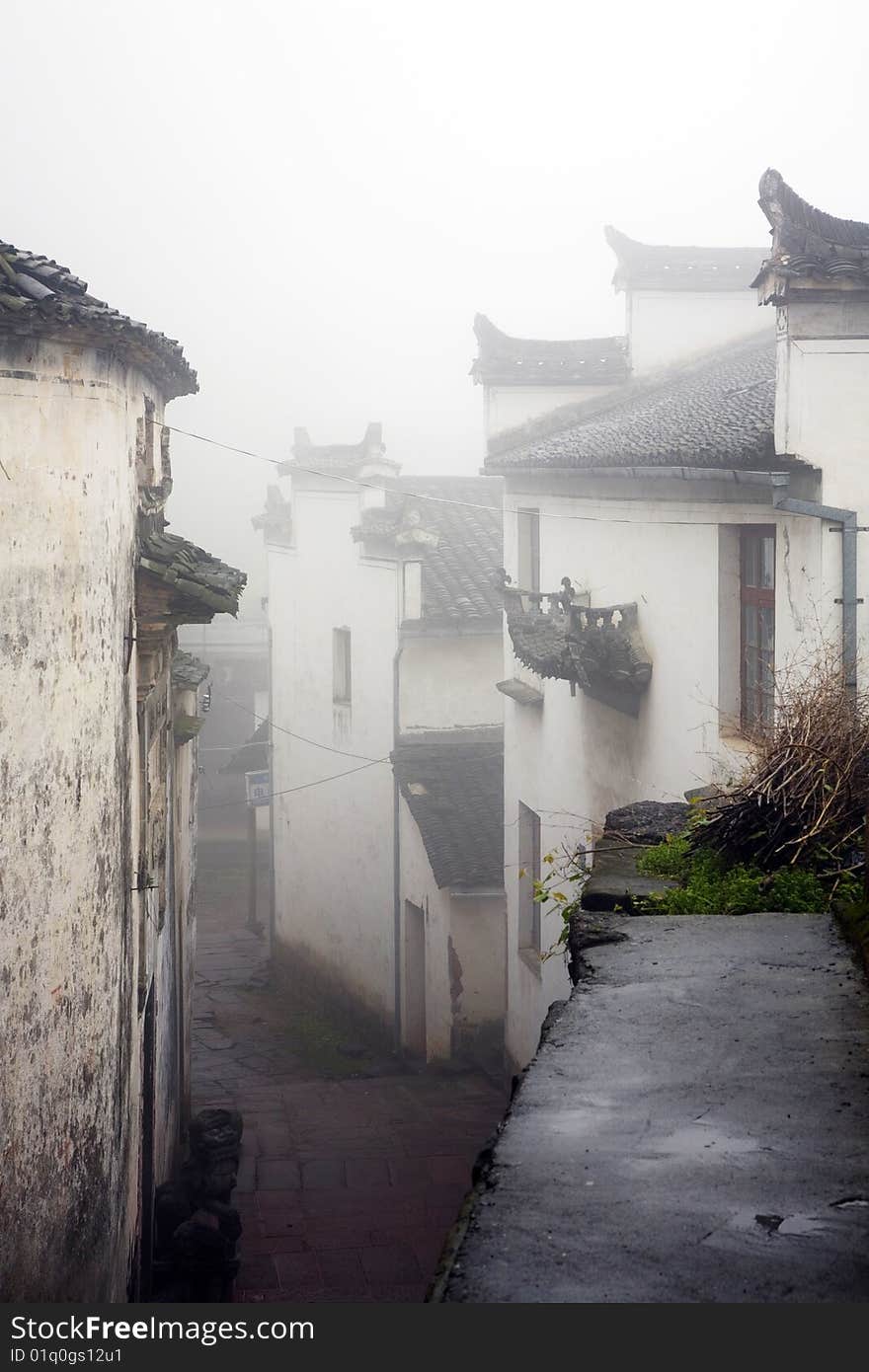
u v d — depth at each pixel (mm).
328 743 24000
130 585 10039
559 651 13750
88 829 8406
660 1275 3072
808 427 10008
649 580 13133
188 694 15602
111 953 8992
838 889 6469
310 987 24625
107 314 7602
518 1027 17922
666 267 20000
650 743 13180
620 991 5070
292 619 25609
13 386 7129
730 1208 3369
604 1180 3539
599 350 20250
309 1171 15250
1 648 7039
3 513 7059
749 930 5832
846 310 9945
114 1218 9055
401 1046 20812
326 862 24047
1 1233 7020
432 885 19641
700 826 7445
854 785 7023
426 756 20688
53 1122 7801
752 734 10555
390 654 21188
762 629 11250
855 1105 3979
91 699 8414
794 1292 2998
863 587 9930
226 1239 11656
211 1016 23016
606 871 7395
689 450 11039
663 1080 4203
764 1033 4578
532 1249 3188
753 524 11164
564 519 15805
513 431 20000
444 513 23641
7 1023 7168
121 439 9422
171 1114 14125
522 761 17969
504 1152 3719
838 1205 3377
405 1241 13336
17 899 7301
